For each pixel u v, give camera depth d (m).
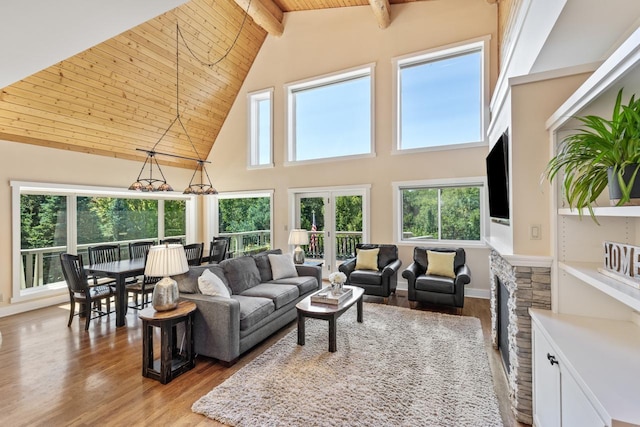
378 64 5.70
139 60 4.94
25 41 1.96
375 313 4.12
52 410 2.18
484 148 4.91
